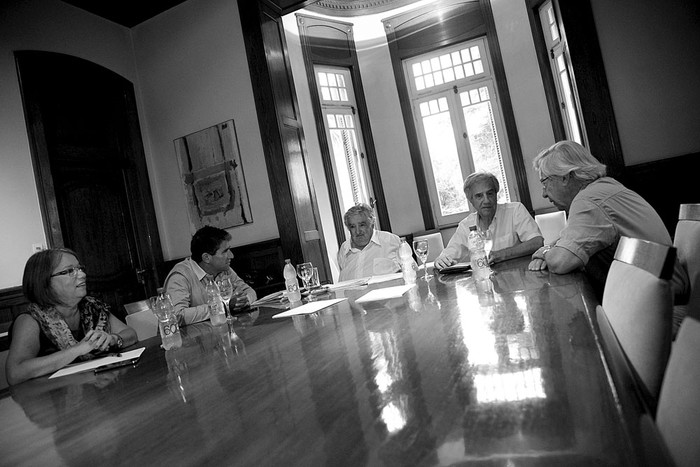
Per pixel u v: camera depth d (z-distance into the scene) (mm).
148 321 2670
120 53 5121
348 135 6473
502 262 2346
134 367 1431
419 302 1547
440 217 6711
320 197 5633
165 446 684
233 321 2049
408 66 6707
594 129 3834
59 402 1176
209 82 4930
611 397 543
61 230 4156
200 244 2840
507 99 6117
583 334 827
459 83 6488
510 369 714
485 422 543
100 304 2217
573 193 1924
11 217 3822
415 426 573
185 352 1507
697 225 1521
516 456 454
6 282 3695
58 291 1970
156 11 5086
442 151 6656
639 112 3764
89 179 4605
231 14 4770
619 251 1051
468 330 1022
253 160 4754
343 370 897
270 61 4676
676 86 3672
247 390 898
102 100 4844
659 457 386
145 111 5277
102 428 857
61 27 4531
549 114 5785
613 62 3803
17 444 873
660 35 3691
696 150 3660
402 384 744
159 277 5027
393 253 3336
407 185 6699
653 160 3754
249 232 4809
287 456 560
